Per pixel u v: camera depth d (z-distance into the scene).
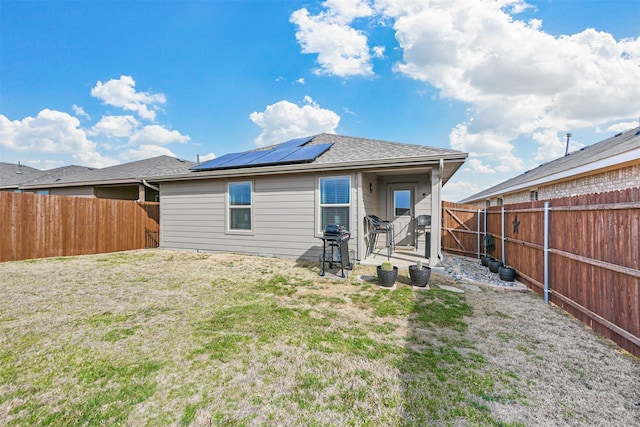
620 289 2.98
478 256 8.27
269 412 2.01
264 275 5.96
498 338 3.14
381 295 4.63
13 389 2.22
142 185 10.61
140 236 10.09
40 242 7.72
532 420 1.95
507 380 2.38
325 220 7.36
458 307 4.11
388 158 6.47
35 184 13.15
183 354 2.76
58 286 5.05
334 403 2.10
